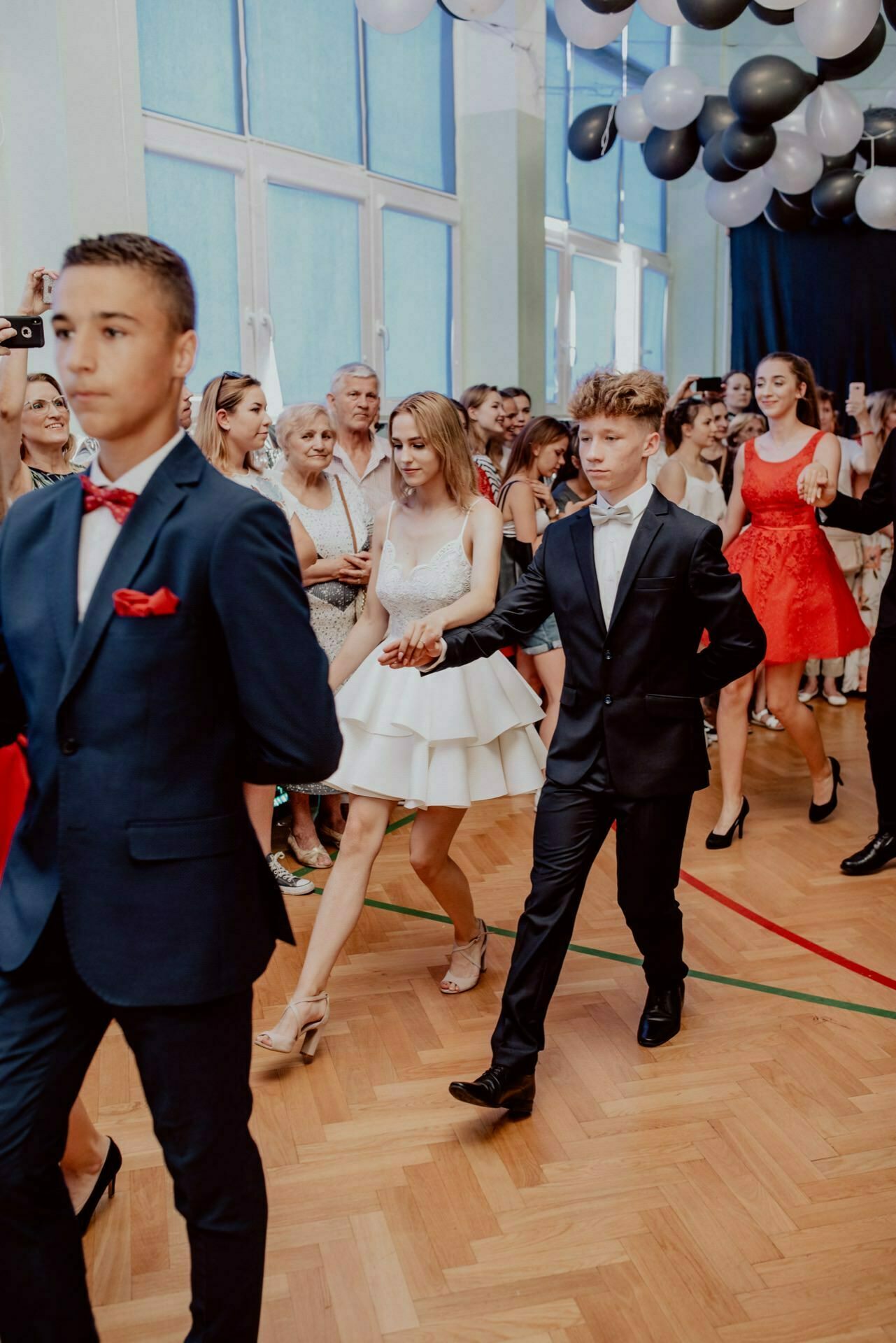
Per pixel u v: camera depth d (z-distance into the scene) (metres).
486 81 5.93
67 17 3.61
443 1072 2.41
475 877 3.54
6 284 3.84
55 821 1.25
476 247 6.13
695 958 2.95
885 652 3.35
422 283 5.95
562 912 2.17
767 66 4.77
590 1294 1.75
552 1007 2.69
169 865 1.22
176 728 1.21
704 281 8.93
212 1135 1.28
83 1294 1.29
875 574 5.79
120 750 1.21
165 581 1.20
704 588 2.15
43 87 3.66
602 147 6.01
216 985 1.24
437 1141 2.16
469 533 2.58
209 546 1.19
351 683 2.58
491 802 4.33
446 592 2.55
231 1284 1.31
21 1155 1.22
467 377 6.29
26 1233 1.24
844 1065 2.42
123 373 1.17
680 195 8.88
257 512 1.22
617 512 2.19
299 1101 2.30
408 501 2.68
